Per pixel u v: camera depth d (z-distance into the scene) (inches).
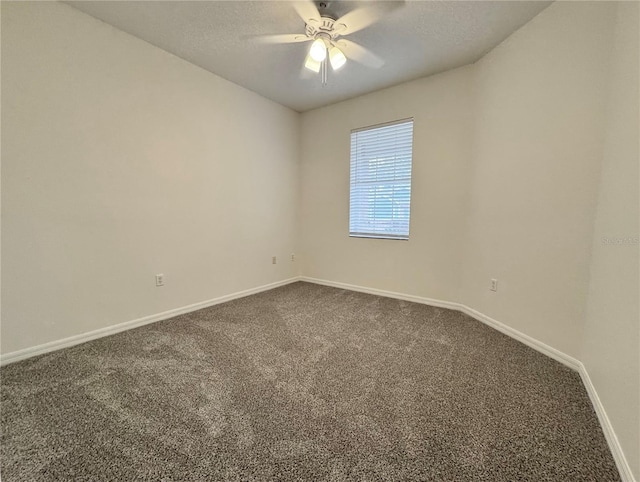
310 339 90.4
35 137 75.7
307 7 78.8
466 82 110.7
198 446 47.9
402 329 98.7
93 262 88.4
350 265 151.6
